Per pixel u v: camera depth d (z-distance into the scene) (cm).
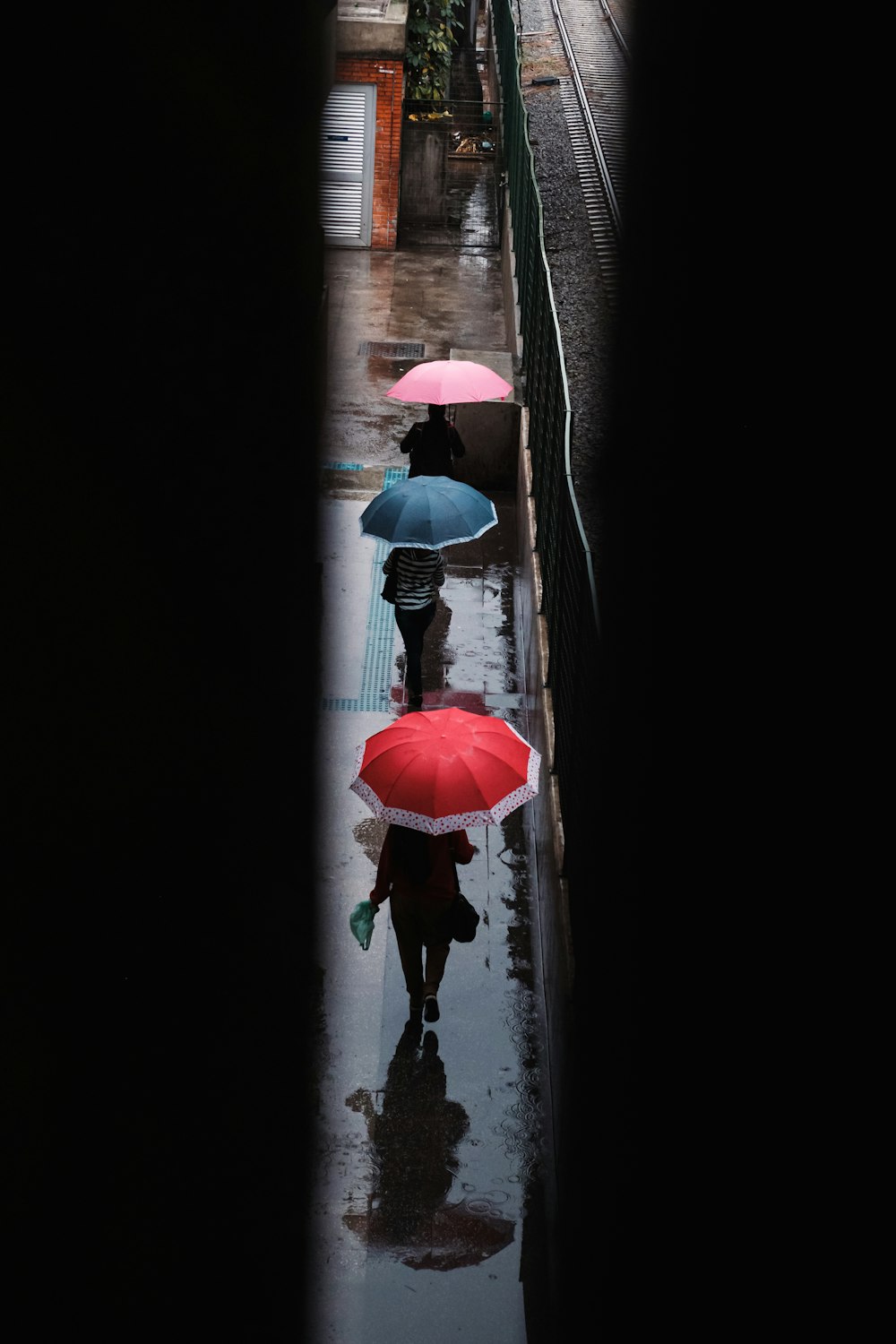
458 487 1435
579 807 1069
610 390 1975
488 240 3338
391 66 3036
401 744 1035
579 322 2650
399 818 1002
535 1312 889
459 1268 912
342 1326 865
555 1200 970
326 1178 965
